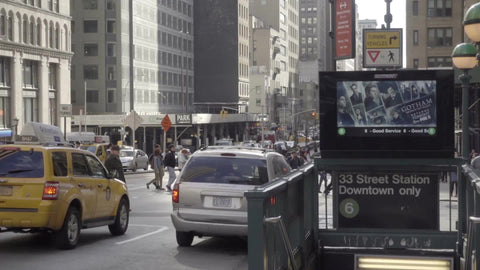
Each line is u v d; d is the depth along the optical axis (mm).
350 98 9336
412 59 81000
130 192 30406
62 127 80062
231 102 126750
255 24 155000
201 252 12898
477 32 11062
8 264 11320
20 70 71562
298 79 187375
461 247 9258
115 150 19844
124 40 95250
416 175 9570
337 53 23188
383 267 9656
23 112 72500
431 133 9234
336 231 9812
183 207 12938
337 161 9438
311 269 9508
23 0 72500
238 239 14734
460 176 9266
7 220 12211
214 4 127062
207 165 13055
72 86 95312
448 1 80250
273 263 7297
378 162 9359
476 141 45094
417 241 9570
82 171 13641
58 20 78625
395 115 9273
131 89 96625
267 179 12844
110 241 14289
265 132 112688
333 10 23172
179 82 115750
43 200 12211
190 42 122438
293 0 182125
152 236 15156
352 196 9742
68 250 12930
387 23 21672
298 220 9297
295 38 185125
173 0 112875
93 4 94500
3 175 12344
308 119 186125
